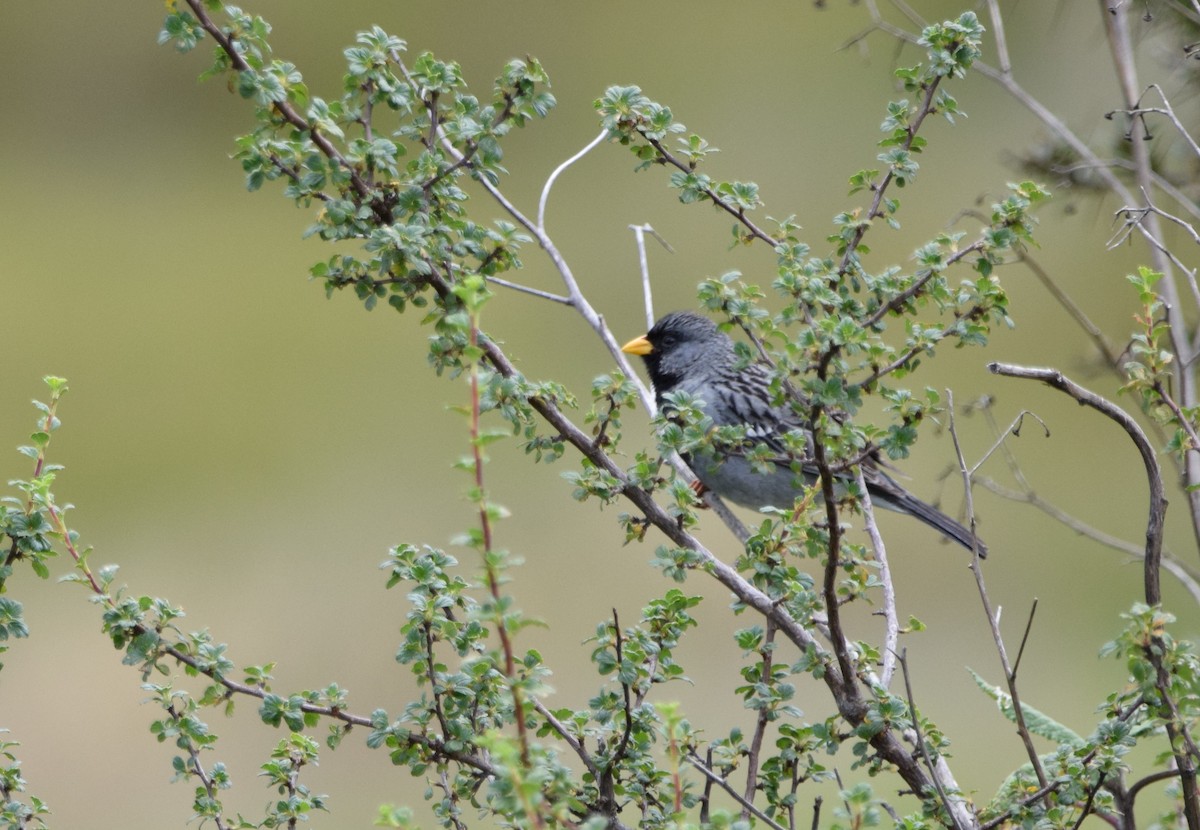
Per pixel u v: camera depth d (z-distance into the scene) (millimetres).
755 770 5879
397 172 6133
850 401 5543
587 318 7738
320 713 5695
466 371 6078
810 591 6094
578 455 21781
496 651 4316
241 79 5770
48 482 5730
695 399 6262
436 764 5680
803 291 5719
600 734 5691
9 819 5617
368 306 6113
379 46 6051
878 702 5789
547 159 31891
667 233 28328
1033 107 9227
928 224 26641
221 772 5781
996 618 5902
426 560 5645
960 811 5762
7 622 5578
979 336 5762
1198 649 6109
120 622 5598
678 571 5875
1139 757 13016
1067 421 22672
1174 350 7914
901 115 6449
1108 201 11156
